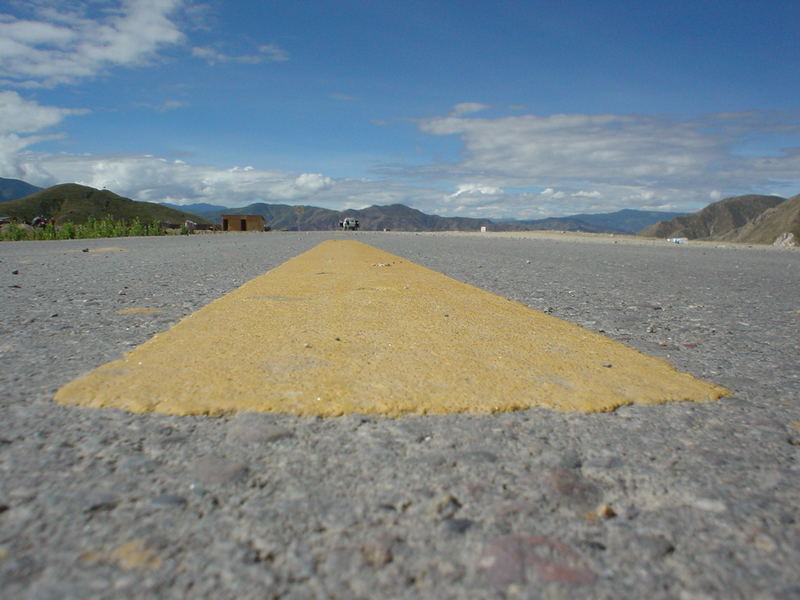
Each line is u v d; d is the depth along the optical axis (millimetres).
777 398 2639
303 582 1242
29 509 1506
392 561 1325
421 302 5305
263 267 9273
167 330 3914
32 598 1166
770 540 1450
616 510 1586
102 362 3023
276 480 1707
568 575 1291
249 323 4129
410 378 2748
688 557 1372
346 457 1874
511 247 19734
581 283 7605
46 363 2992
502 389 2607
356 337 3674
